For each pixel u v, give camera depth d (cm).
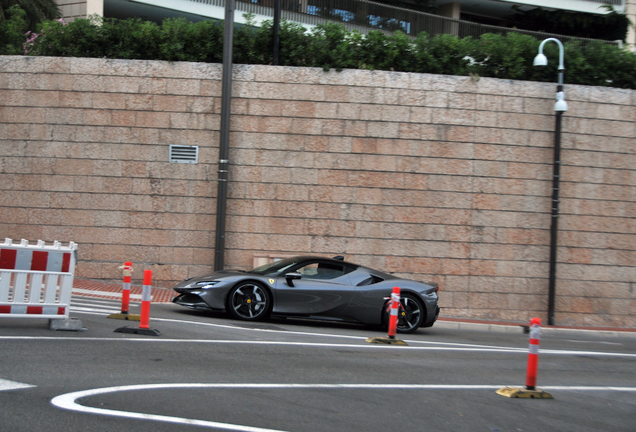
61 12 2016
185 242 1359
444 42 1442
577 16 2550
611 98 1413
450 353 818
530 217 1386
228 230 1359
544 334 1270
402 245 1366
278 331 879
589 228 1400
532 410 531
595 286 1398
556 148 1358
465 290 1368
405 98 1372
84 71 1363
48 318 718
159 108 1361
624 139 1415
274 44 1399
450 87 1378
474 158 1378
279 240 1360
